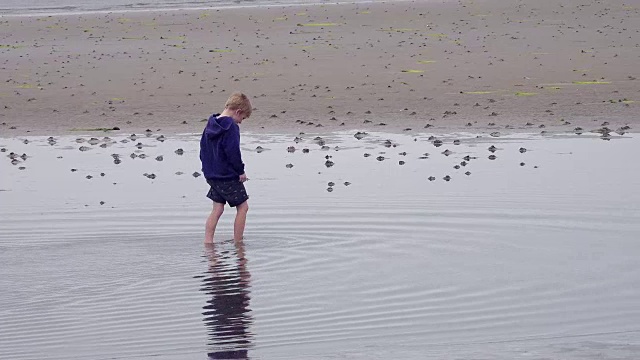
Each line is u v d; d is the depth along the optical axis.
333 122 19.05
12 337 7.58
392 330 7.51
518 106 19.98
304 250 10.23
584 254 9.68
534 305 8.05
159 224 11.66
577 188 12.88
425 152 15.98
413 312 7.97
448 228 10.96
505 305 8.08
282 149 16.64
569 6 34.75
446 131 17.92
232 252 10.27
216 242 10.79
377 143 16.94
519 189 12.92
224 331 7.62
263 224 11.49
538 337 7.19
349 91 21.94
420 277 9.03
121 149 17.11
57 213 12.30
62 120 20.11
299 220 11.58
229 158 10.79
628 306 7.95
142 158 16.23
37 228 11.51
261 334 7.52
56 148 17.38
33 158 16.48
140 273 9.49
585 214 11.43
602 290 8.43
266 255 10.09
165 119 19.86
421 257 9.77
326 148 16.56
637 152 15.52
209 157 10.94
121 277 9.37
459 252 9.92
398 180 13.79
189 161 15.85
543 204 12.00
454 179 13.73
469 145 16.53
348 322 7.76
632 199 12.16
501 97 20.89
